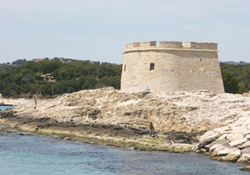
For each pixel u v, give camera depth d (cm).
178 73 6444
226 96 6144
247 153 4228
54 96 18762
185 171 3897
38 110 7088
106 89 7488
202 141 4766
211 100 5900
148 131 5472
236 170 3934
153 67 6612
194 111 5675
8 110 7981
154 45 6700
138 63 6838
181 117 5591
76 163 4234
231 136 4662
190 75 6481
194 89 6475
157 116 5750
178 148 4938
